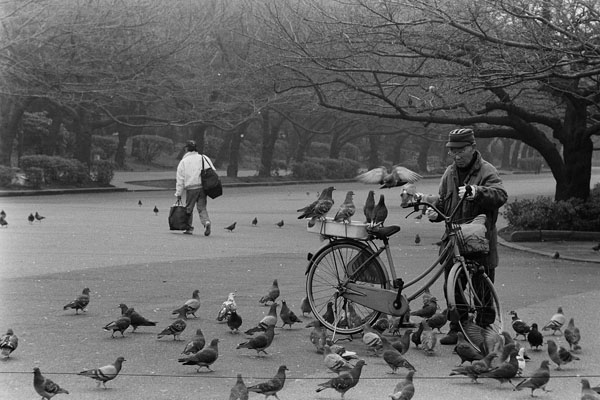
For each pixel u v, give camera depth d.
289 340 9.50
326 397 7.20
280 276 14.46
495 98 24.75
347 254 9.64
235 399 6.77
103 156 66.38
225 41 42.78
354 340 9.45
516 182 65.06
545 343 9.59
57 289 12.70
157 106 57.16
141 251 17.94
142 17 39.75
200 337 8.37
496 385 7.69
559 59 18.58
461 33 19.56
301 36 25.69
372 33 20.52
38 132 57.88
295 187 53.28
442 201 9.55
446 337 9.16
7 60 36.97
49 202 34.94
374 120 57.25
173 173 64.25
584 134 23.23
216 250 18.50
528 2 18.08
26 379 7.61
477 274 9.21
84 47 39.47
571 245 21.17
